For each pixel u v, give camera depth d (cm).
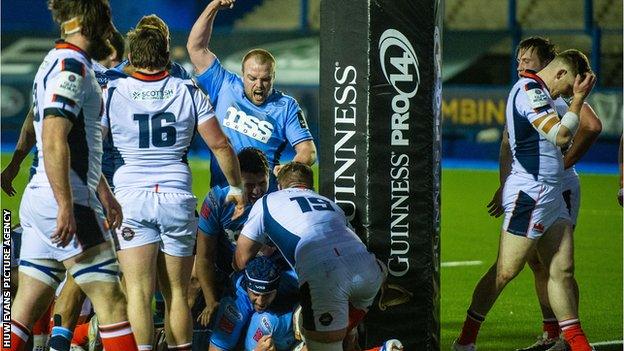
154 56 1825
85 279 1636
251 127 2194
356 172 1917
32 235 1656
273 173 2184
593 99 6381
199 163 6338
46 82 1606
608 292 2991
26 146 2022
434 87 1903
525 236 2078
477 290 2136
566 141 1991
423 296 1936
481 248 3747
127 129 1820
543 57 2111
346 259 1788
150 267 1819
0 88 7131
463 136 6706
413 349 1948
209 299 2009
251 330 1922
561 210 2092
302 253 1791
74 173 1623
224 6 2211
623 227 4228
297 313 1905
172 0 7731
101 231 1647
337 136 1919
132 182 1823
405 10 1877
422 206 1917
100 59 1694
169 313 1858
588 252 3669
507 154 2181
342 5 1891
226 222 2025
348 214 1927
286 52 7100
